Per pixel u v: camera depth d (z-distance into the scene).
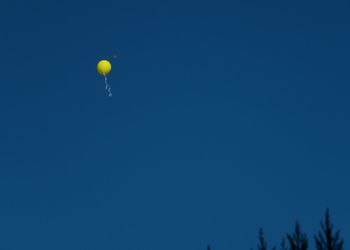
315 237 20.89
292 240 21.19
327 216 20.94
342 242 20.48
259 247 21.73
